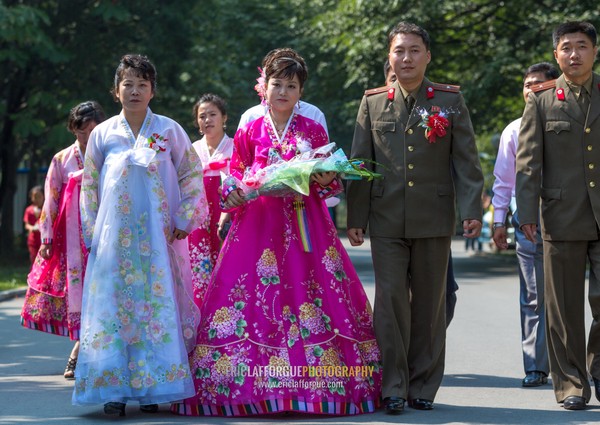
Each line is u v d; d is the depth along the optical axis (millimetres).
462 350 12391
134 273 8219
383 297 8383
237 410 8055
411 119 8508
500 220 10008
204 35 36875
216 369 8125
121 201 8305
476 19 34094
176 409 8273
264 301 8273
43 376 10680
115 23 32344
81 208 8578
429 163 8492
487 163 54688
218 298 8359
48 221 10961
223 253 8578
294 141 8523
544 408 8508
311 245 8422
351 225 8633
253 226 8492
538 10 31797
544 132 8641
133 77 8492
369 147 8680
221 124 11289
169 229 8508
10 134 33000
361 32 33094
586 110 8539
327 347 8188
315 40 40969
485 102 33281
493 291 21734
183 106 35906
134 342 8125
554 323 8625
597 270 8555
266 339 8141
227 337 8195
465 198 8422
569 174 8539
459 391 9484
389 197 8469
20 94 32500
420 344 8578
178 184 8656
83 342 8148
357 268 30500
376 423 7723
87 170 8547
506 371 10773
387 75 10062
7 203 35188
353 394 8172
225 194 8430
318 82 40750
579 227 8484
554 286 8617
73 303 10578
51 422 7992
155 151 8445
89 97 31641
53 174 10945
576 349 8594
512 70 31531
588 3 30312
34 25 28172
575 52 8438
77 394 8094
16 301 20203
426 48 8516
